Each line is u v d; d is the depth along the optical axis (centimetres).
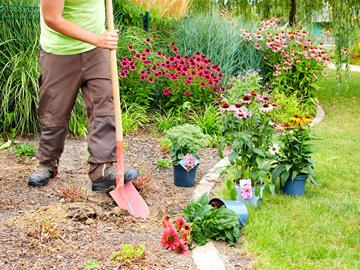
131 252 352
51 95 468
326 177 556
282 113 875
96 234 390
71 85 462
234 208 415
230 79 918
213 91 822
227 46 969
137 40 888
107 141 457
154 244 381
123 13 935
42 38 464
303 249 377
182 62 830
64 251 362
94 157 458
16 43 739
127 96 798
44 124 485
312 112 966
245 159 476
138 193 448
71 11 440
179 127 523
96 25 453
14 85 708
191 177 521
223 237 391
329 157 647
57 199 461
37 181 490
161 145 654
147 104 805
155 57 865
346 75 1121
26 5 742
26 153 606
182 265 354
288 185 495
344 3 1070
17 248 362
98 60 451
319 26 1216
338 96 1215
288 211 451
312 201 478
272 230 405
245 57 1024
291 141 490
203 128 738
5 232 385
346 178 557
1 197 461
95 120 458
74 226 400
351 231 411
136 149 663
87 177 532
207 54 955
